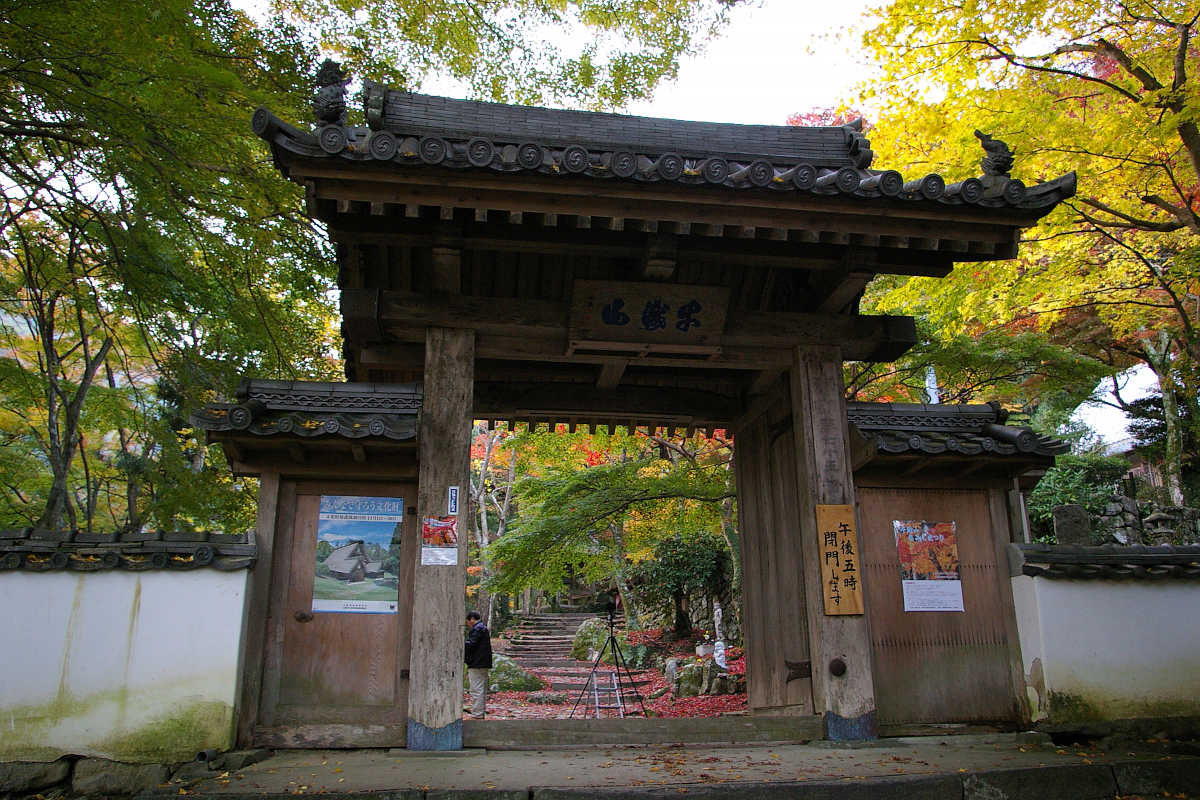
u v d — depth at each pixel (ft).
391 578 20.77
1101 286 40.24
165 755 17.54
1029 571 21.91
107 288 32.45
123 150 23.43
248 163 24.52
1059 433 63.98
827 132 22.58
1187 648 21.57
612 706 47.21
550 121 21.39
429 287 23.54
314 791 15.35
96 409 38.58
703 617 72.43
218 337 33.91
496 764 17.75
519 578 36.91
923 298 39.70
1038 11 28.48
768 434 27.07
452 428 20.89
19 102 22.13
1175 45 30.96
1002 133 30.68
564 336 22.59
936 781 16.15
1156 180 34.04
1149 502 53.67
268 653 19.79
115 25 20.08
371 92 19.98
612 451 46.39
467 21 30.73
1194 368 39.91
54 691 17.58
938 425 24.07
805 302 24.84
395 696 19.94
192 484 35.53
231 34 26.02
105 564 18.28
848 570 21.48
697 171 18.21
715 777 16.39
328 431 19.43
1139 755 18.42
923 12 28.89
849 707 20.53
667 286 21.61
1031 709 21.50
